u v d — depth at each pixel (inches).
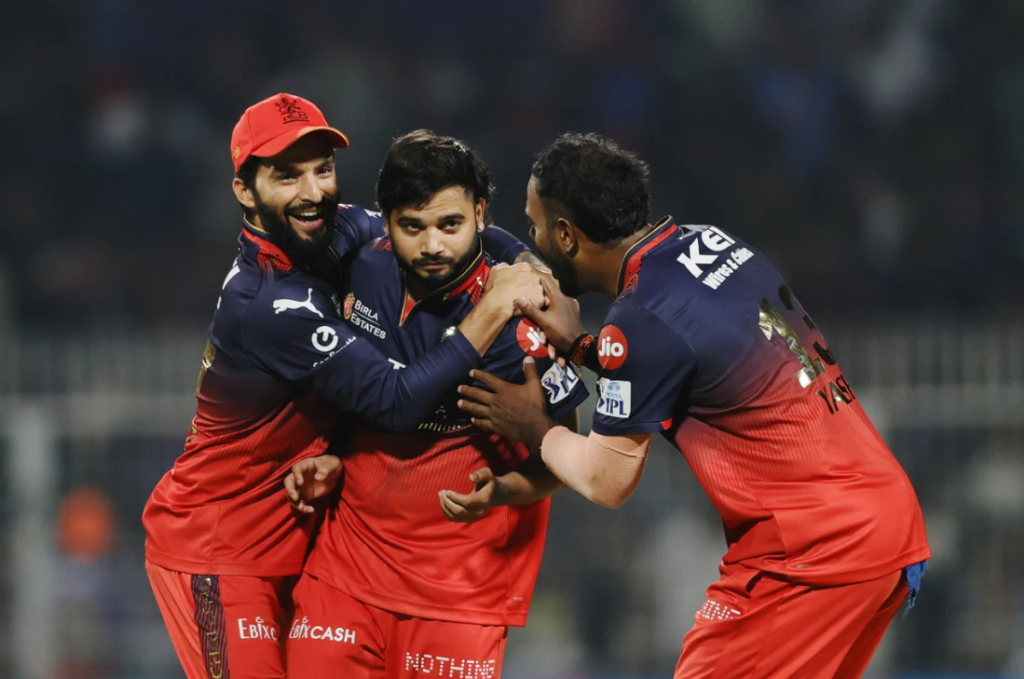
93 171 1866.4
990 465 1184.2
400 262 509.7
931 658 1200.8
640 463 497.0
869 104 1902.1
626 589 1219.9
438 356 508.1
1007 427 1181.7
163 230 1829.5
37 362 1221.7
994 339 1189.7
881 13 1961.1
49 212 1838.1
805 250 1761.8
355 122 1876.2
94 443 1207.6
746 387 486.6
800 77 1921.8
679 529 1224.2
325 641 534.9
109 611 1205.7
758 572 494.9
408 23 2016.5
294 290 517.0
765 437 489.4
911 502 501.7
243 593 537.3
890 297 1724.9
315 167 509.7
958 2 1941.4
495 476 533.3
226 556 537.3
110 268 1772.9
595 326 1460.4
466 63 1962.4
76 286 1747.0
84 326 1718.8
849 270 1742.1
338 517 550.0
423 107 1899.6
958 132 1873.8
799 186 1836.9
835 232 1788.9
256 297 515.5
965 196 1815.9
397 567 535.2
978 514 1179.9
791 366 492.4
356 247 553.3
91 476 1208.2
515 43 1987.0
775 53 1946.4
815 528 483.8
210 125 1921.8
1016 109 1867.6
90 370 1221.1
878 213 1801.2
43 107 1910.7
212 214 1829.5
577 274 521.7
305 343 511.2
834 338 1215.6
